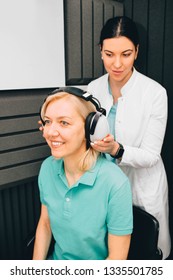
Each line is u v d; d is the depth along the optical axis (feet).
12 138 4.04
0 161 3.97
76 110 2.60
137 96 3.83
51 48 4.15
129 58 3.46
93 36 4.77
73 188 2.84
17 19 3.71
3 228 4.41
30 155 4.31
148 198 4.08
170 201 5.51
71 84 4.68
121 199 2.77
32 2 3.80
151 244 3.12
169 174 5.41
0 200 4.27
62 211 2.94
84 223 2.87
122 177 2.81
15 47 3.77
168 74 5.01
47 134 2.66
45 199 3.10
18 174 4.22
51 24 4.07
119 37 3.28
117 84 3.94
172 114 5.13
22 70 3.91
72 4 4.34
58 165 3.05
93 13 4.67
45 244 3.33
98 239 2.92
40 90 4.31
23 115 4.13
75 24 4.45
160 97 3.75
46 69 4.17
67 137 2.60
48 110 2.65
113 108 4.04
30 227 4.79
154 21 4.98
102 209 2.82
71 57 4.50
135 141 3.92
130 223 2.84
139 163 3.62
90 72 4.88
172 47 4.86
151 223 3.12
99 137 2.70
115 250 2.88
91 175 2.81
